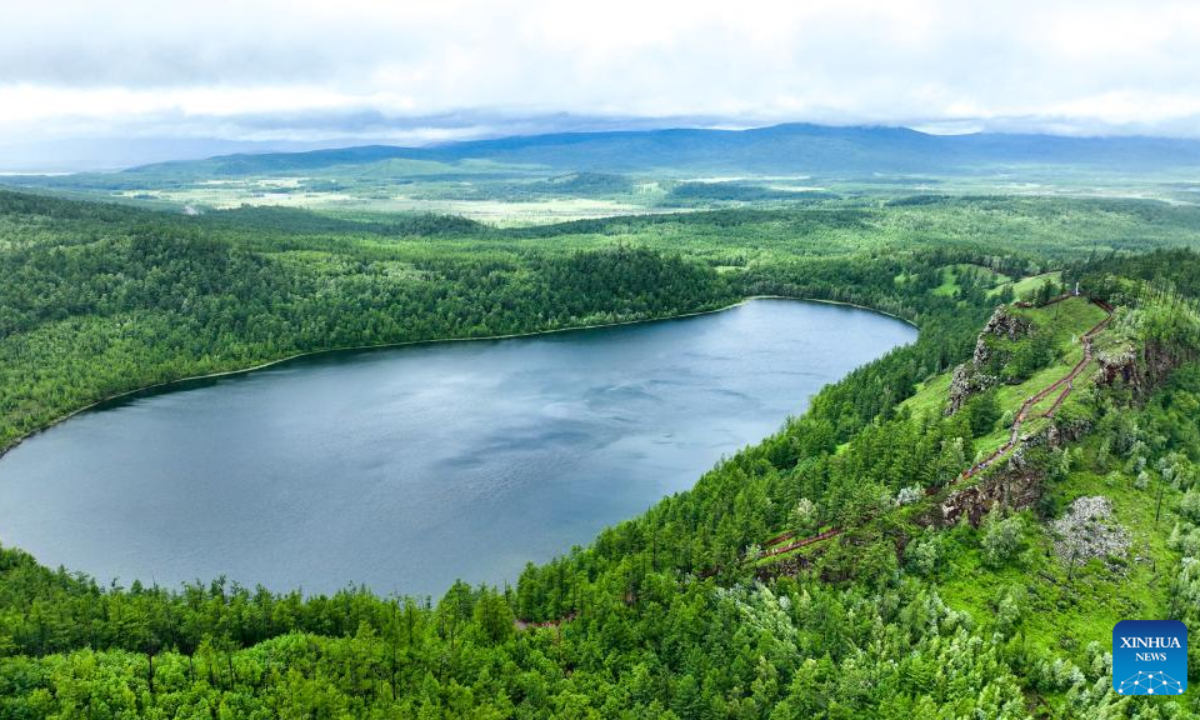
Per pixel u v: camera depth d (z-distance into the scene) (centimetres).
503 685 15175
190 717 14225
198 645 16288
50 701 14100
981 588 17512
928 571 17862
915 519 18975
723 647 16062
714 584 17862
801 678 15025
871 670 15362
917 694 14988
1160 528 19325
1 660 14850
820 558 18288
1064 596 17400
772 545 19400
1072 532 19125
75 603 17038
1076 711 14650
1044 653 15788
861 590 17438
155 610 16975
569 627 17062
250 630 16988
